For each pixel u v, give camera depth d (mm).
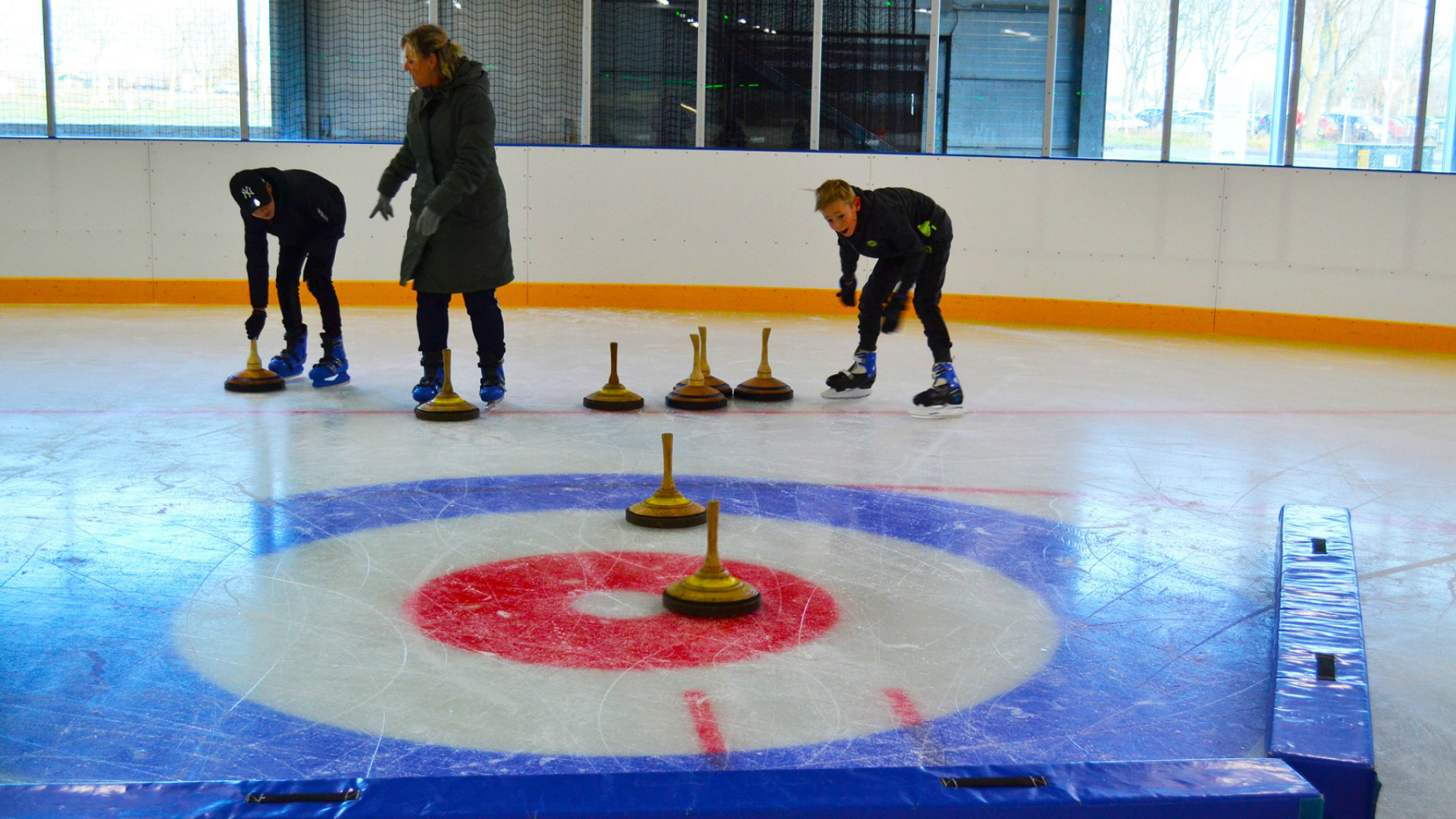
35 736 1667
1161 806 1379
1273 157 8789
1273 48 8641
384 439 3916
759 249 8766
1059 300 8531
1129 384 5719
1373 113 8672
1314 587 2264
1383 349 7691
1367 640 2258
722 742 1685
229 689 1848
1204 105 8742
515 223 8727
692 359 6137
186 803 1321
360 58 9148
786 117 8945
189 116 8875
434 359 4449
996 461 3826
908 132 9000
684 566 2568
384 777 1387
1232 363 6656
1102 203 8367
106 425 4043
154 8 8688
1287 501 3379
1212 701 1900
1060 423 4570
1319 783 1503
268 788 1356
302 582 2400
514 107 9227
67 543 2645
